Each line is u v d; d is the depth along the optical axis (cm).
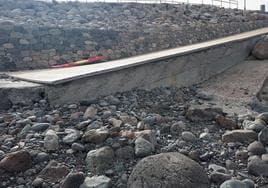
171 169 388
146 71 859
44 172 427
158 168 390
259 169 475
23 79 732
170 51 1095
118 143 486
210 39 1584
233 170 483
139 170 399
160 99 807
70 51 1106
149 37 1345
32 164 444
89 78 705
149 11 1645
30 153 453
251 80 1049
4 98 634
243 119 693
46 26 1077
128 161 466
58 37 1089
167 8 1722
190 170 394
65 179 407
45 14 1352
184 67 987
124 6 1619
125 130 532
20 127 539
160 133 575
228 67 1180
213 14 1817
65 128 540
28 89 644
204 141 566
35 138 496
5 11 1248
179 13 1700
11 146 481
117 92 774
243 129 620
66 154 468
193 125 646
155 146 514
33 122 557
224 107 840
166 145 529
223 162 504
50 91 641
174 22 1600
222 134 608
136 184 389
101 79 733
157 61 892
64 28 1112
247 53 1276
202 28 1602
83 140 494
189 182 382
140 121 586
